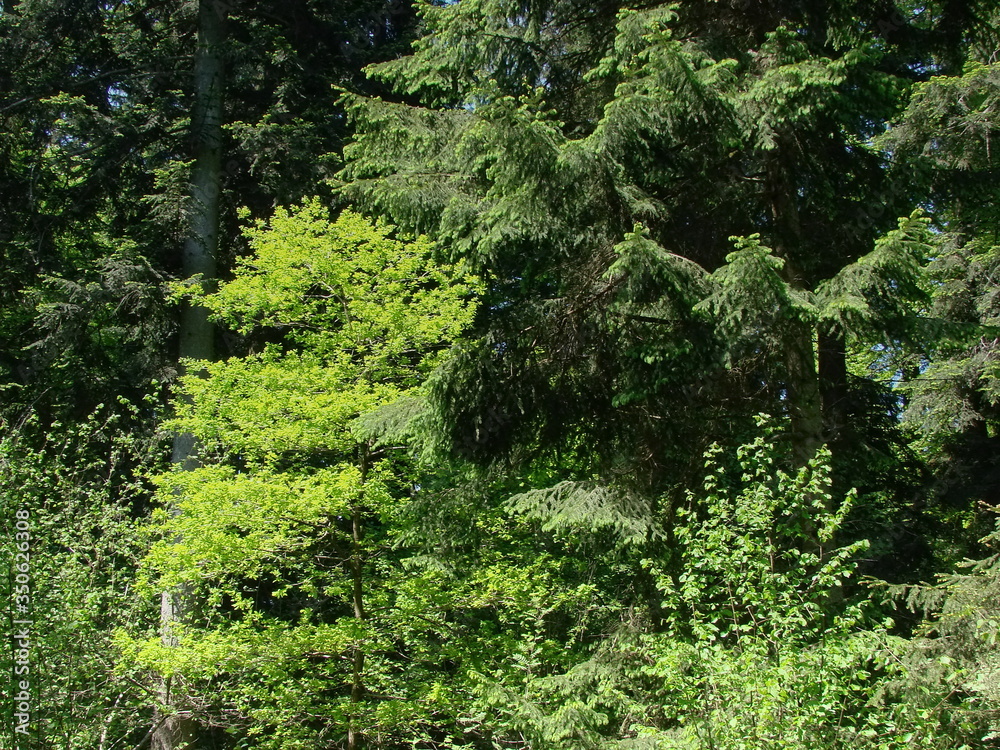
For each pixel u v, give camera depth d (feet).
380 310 25.58
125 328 36.45
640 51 23.49
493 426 24.29
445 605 25.75
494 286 31.37
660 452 24.70
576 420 25.44
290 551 27.14
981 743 16.52
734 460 26.50
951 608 18.07
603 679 22.67
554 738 21.22
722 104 21.80
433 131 28.37
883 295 20.26
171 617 27.50
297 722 26.03
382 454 27.81
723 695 16.56
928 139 25.68
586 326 24.50
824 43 25.13
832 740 16.58
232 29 42.50
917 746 16.10
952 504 35.88
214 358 36.94
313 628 25.22
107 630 25.90
